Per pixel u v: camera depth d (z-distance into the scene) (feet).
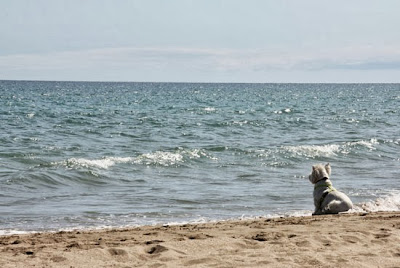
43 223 30.35
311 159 61.77
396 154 68.08
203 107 173.17
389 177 49.52
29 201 37.65
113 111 144.25
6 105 162.91
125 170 51.90
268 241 20.90
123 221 31.14
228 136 87.10
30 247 20.35
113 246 20.08
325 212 31.07
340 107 182.70
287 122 113.91
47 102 189.57
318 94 353.72
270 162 58.80
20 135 81.25
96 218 31.94
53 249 19.83
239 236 22.27
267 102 219.82
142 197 39.55
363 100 251.60
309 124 110.52
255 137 85.92
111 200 38.34
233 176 50.16
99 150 67.00
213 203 37.27
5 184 43.32
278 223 26.55
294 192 41.70
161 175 50.49
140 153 64.90
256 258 17.81
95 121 110.01
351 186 43.75
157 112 143.43
